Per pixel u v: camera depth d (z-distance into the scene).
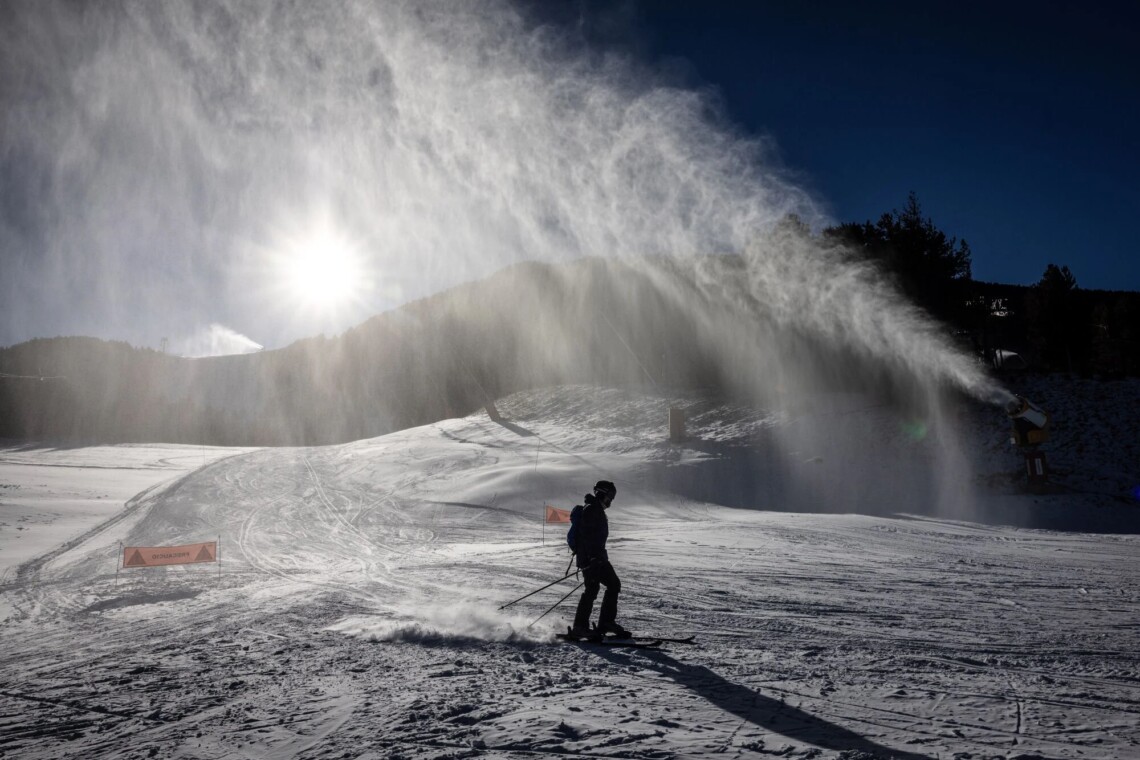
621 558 16.09
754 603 9.85
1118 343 48.03
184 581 14.77
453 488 37.78
